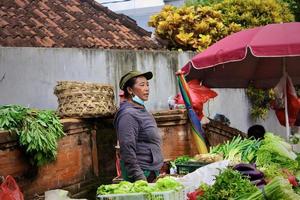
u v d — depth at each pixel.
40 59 6.38
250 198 2.96
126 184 3.45
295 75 7.04
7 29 6.79
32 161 4.74
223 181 3.10
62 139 5.35
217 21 8.60
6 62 6.12
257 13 9.05
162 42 8.28
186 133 6.03
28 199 4.79
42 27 7.28
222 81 7.14
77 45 7.03
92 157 6.02
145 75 4.27
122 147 4.01
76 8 8.71
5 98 6.10
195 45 8.29
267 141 4.54
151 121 4.16
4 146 4.45
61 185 5.35
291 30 5.36
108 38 7.80
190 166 4.44
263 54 5.17
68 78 6.56
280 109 6.18
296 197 2.94
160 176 4.10
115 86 6.86
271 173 3.55
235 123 8.52
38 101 6.34
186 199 3.43
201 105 5.47
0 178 3.95
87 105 5.67
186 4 9.95
